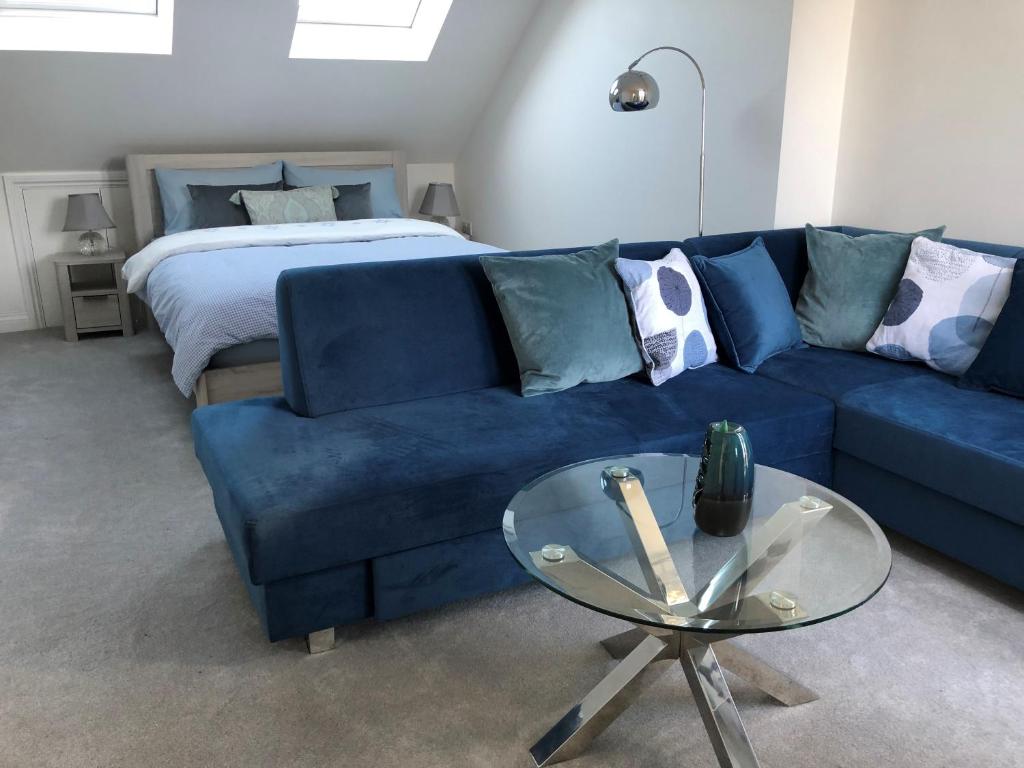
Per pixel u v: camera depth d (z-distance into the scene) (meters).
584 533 1.54
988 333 2.43
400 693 1.73
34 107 4.38
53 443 3.15
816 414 2.33
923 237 2.72
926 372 2.54
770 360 2.70
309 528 1.73
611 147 4.26
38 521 2.51
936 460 2.07
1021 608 2.02
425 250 3.94
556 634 1.94
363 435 2.09
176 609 2.04
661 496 1.69
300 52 4.66
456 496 1.88
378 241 4.25
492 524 1.95
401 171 5.51
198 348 3.02
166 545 2.37
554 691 1.74
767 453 2.27
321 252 3.87
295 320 2.24
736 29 3.38
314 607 1.81
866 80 3.26
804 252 3.02
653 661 1.59
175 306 3.28
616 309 2.47
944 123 3.00
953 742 1.58
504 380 2.51
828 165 3.43
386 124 5.29
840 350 2.82
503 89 5.11
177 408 3.55
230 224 4.68
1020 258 2.45
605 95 4.21
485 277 2.51
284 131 5.09
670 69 3.77
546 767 1.53
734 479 1.50
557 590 1.36
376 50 4.80
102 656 1.86
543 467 1.98
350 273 2.33
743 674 1.68
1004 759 1.54
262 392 3.19
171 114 4.70
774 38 3.21
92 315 4.75
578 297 2.42
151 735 1.61
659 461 1.86
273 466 1.90
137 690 1.74
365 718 1.66
